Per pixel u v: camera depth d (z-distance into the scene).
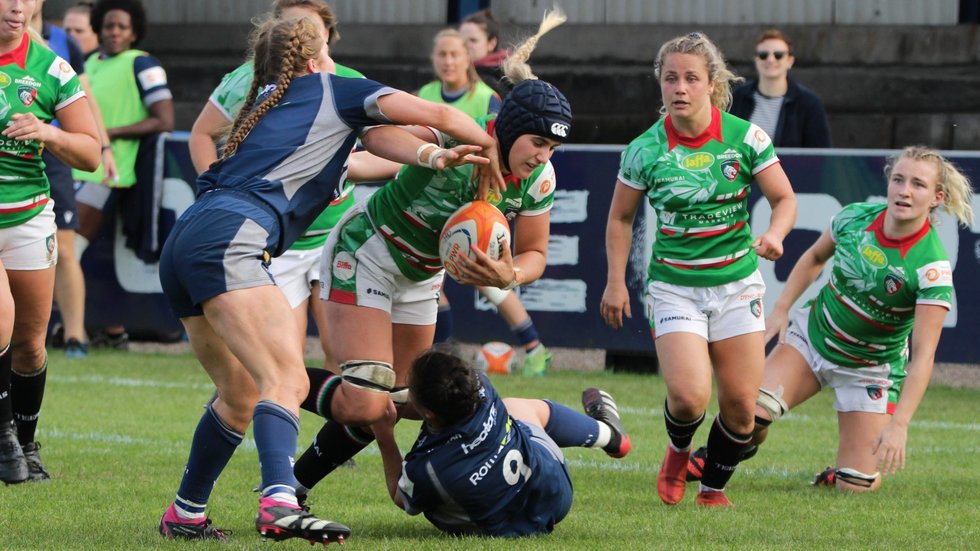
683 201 20.14
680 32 55.75
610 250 21.36
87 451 24.56
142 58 40.31
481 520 16.98
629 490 22.09
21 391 21.59
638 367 39.19
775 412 22.91
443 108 16.00
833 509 20.45
